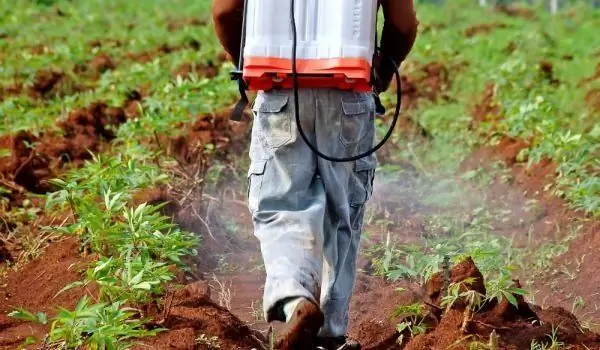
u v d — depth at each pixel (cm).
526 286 1396
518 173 1856
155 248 1122
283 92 907
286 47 888
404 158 1997
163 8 4588
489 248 1458
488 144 2036
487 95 2422
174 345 995
